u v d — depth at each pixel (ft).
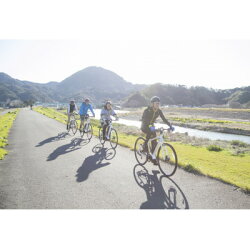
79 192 14.62
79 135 41.09
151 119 19.24
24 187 15.67
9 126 59.11
